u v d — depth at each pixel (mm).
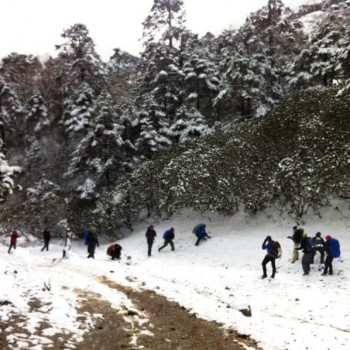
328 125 17906
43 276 9758
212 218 21703
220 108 34875
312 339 7098
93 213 25750
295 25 41188
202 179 20125
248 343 6742
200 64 33750
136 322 7176
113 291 9172
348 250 14031
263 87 31500
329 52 28250
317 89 24141
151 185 23984
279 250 12812
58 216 28938
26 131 45719
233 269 14430
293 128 19031
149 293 9375
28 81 54219
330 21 31297
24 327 5977
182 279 13031
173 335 6789
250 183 19516
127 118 30344
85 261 13297
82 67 40594
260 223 19375
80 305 7594
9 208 32094
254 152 19562
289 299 10398
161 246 19828
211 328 7312
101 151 27312
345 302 9758
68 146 40219
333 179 15578
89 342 5977
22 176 39438
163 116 30344
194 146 23844
